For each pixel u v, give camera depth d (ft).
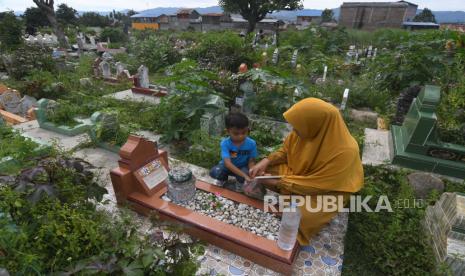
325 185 7.87
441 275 7.11
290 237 7.22
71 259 5.95
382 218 9.63
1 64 35.06
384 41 52.70
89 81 27.22
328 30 59.62
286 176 8.46
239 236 7.88
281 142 14.69
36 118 18.25
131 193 9.50
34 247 6.00
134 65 41.27
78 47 48.03
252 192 9.29
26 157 11.05
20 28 41.86
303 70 31.37
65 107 17.62
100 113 14.89
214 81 20.16
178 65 19.49
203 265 7.68
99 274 5.20
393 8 89.66
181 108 16.21
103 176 11.93
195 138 14.25
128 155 9.11
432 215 8.47
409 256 7.85
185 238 8.50
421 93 12.73
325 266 7.88
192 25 133.90
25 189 6.37
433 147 12.11
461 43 22.99
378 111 20.86
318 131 7.95
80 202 7.42
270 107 19.03
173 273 6.04
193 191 9.54
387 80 24.84
